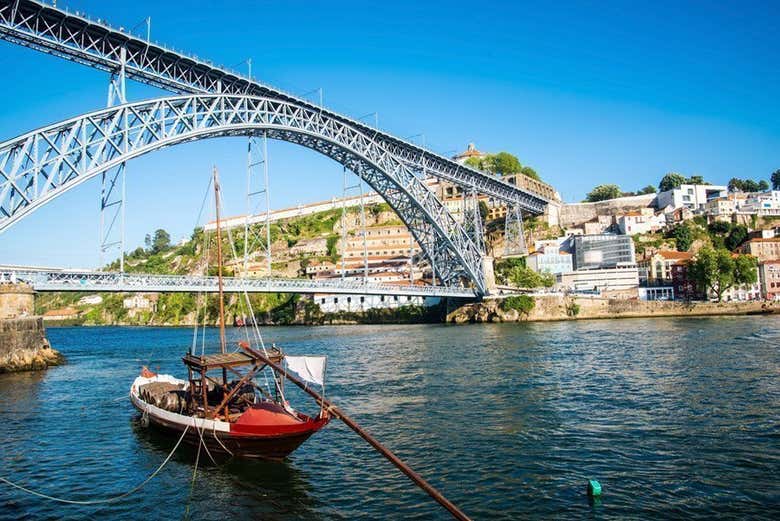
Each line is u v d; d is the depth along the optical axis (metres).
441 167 106.56
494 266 135.62
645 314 107.69
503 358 50.47
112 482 21.50
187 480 21.34
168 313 183.88
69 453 25.30
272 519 17.72
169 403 26.92
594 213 167.00
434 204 101.56
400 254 159.88
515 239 146.00
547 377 39.28
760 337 59.12
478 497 18.56
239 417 23.48
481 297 117.44
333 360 54.03
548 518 16.88
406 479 20.47
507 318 111.62
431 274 141.38
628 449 22.81
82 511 18.97
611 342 59.72
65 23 50.88
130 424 30.12
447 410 30.39
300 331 110.19
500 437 25.03
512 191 132.25
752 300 110.56
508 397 33.12
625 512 17.12
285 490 19.97
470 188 116.56
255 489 20.20
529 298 111.69
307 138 77.00
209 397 26.73
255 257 178.25
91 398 37.94
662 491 18.58
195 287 64.56
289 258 174.75
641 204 167.38
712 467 20.55
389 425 27.69
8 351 50.97
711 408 28.81
